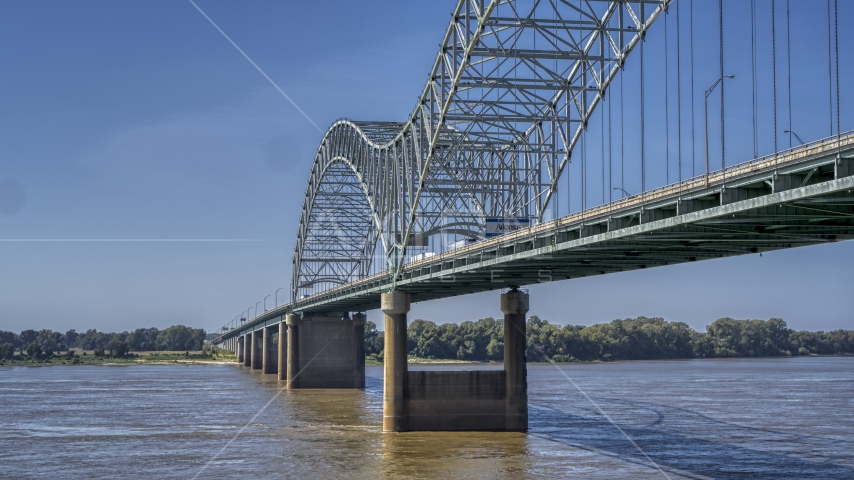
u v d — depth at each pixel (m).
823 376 170.50
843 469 55.19
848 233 41.84
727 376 171.12
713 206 39.47
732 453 61.34
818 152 32.41
